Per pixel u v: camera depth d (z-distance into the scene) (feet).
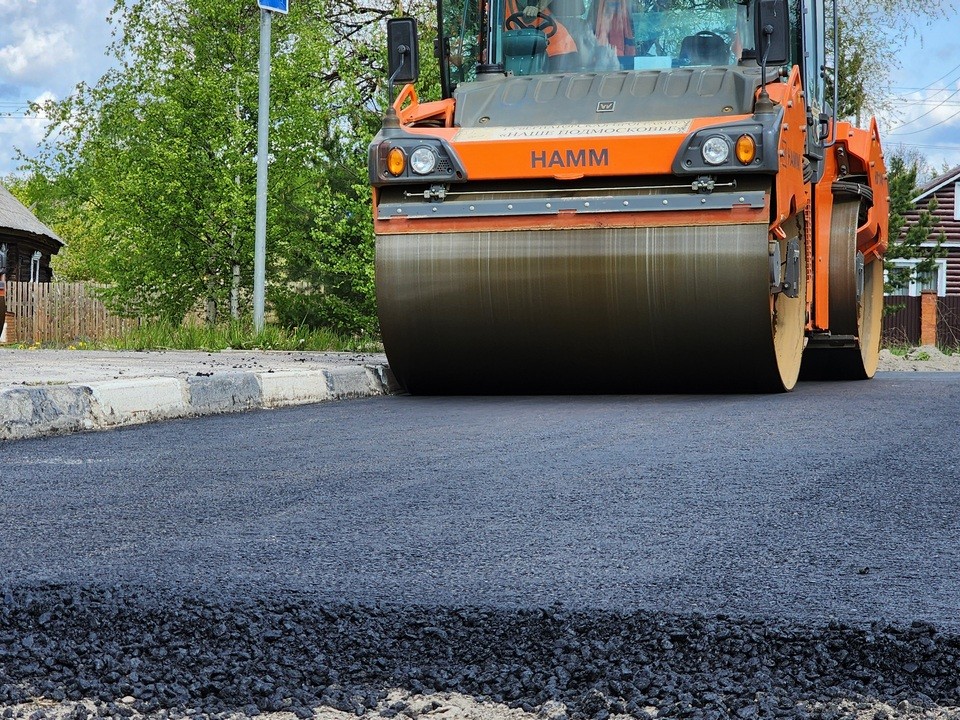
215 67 67.21
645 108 23.93
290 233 64.34
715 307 22.68
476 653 6.84
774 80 24.61
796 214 25.39
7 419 17.78
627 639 6.96
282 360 34.09
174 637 7.07
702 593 7.97
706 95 24.00
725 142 22.12
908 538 9.84
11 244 109.91
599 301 23.26
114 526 10.46
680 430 17.92
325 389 26.16
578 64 26.13
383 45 67.82
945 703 6.11
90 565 8.82
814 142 26.91
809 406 21.84
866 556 9.16
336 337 53.57
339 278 63.10
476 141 23.44
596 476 13.32
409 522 10.63
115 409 19.92
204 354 40.09
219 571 8.63
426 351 24.84
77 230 164.66
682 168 22.35
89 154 78.84
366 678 6.57
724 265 22.43
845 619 7.23
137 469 14.16
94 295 75.72
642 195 22.85
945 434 17.21
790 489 12.32
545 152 23.03
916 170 84.89
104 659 6.66
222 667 6.59
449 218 23.88
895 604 7.64
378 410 22.38
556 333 23.82
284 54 65.51
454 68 27.20
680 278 22.67
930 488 12.35
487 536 9.99
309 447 16.30
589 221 23.11
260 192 51.39
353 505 11.53
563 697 6.26
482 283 23.75
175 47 69.41
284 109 63.41
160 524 10.55
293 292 65.92
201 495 12.17
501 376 25.05
